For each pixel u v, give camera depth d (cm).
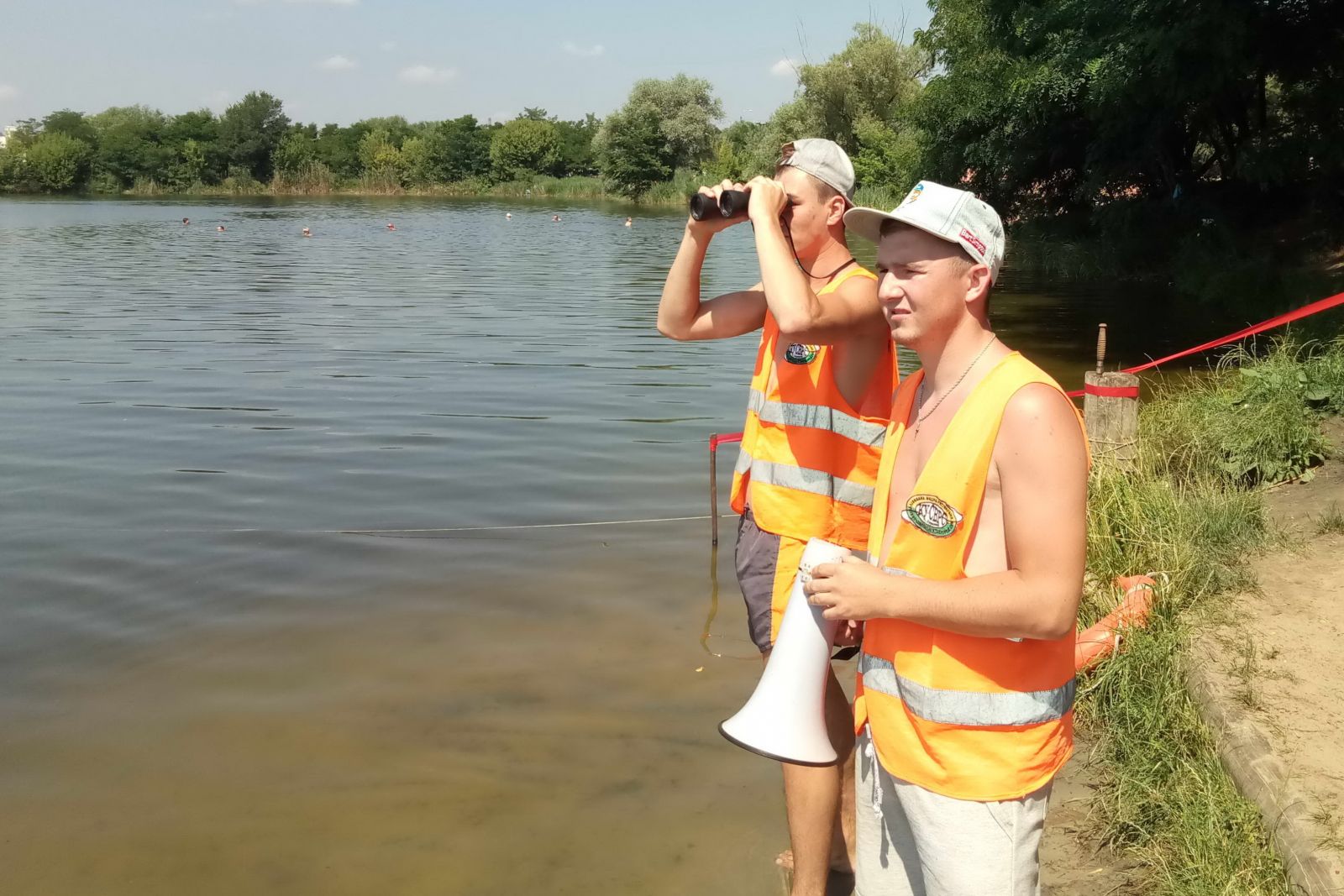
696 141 7256
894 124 4588
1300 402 683
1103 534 490
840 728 305
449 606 546
